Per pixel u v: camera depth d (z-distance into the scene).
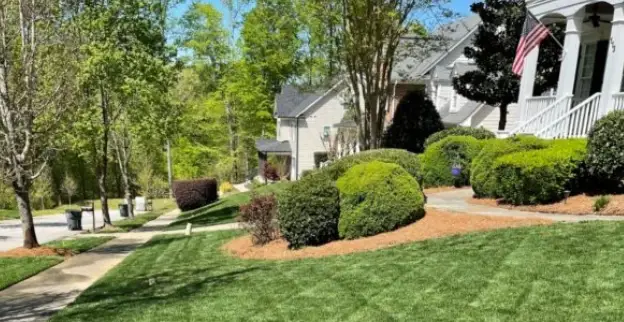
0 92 10.99
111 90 16.50
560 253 6.22
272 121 44.22
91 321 5.92
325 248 8.86
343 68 20.50
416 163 11.23
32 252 11.66
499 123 21.16
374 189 9.13
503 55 19.92
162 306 6.26
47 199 34.28
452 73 24.98
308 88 30.30
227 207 21.64
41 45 11.55
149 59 16.50
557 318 4.39
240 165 45.12
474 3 20.97
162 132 17.75
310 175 9.78
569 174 10.02
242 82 42.28
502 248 6.85
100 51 15.12
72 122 13.08
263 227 10.37
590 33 15.72
